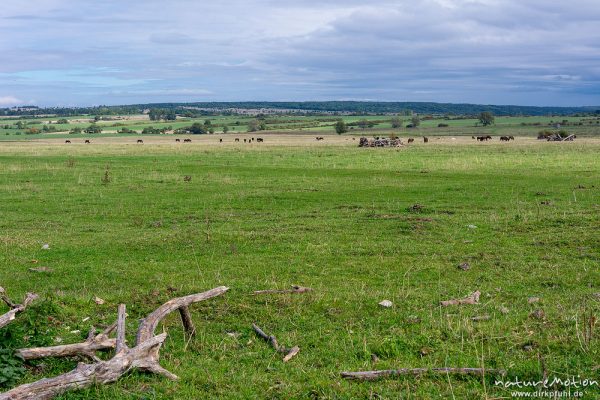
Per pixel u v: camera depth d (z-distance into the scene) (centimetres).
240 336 870
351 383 690
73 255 1513
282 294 1044
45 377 707
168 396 663
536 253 1438
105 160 4812
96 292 1138
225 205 2355
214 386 691
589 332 784
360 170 3775
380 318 930
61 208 2314
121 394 650
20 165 4253
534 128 15500
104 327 903
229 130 18950
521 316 911
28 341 808
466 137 11344
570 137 8606
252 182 3141
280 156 5234
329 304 996
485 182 2997
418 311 966
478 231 1717
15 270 1364
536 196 2459
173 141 11350
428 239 1633
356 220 1950
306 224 1894
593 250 1445
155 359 722
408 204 2291
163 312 796
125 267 1365
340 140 10475
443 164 4094
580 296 1056
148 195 2666
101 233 1820
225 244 1592
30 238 1739
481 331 834
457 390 662
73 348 735
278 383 696
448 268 1310
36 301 941
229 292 1055
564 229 1681
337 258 1426
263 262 1390
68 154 5753
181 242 1620
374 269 1312
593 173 3400
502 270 1284
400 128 17950
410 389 669
